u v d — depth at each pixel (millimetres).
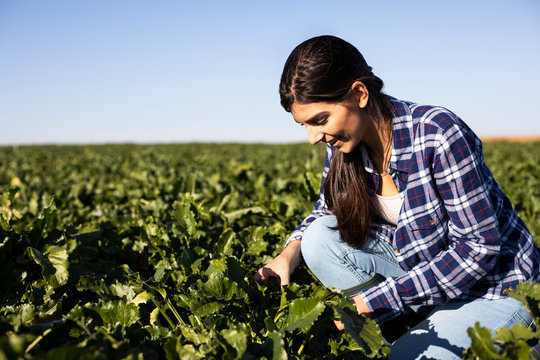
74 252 2629
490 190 1865
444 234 1932
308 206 3303
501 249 1902
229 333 1644
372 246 2229
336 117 1703
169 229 2881
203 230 3273
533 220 4422
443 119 1767
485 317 1844
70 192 4977
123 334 1754
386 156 1926
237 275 2162
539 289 1716
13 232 2426
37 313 1942
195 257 2594
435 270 1880
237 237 2801
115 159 16188
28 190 5246
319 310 1765
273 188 5277
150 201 4184
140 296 2127
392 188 2090
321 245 2172
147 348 1711
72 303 2469
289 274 2229
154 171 7520
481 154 1825
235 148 32312
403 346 1875
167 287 2104
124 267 2320
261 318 2104
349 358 2049
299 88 1646
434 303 1949
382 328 2055
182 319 2105
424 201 1878
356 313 1798
